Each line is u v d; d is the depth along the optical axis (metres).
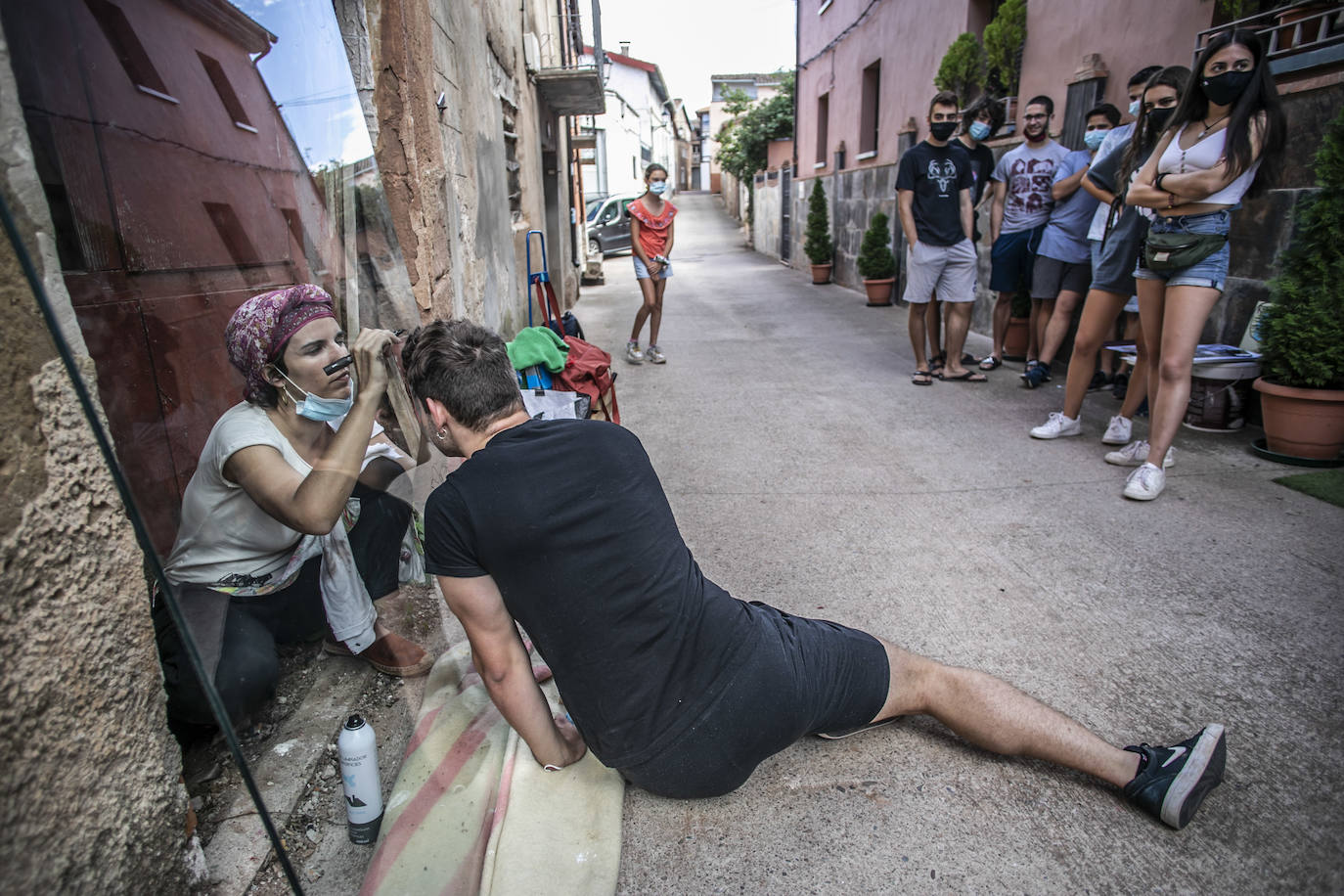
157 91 1.46
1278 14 3.98
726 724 1.56
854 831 1.73
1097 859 1.64
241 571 1.48
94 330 1.23
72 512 1.05
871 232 9.66
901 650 1.88
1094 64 5.54
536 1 7.92
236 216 1.70
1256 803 1.76
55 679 1.01
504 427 1.64
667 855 1.68
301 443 1.54
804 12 13.78
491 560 1.48
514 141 6.34
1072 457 3.98
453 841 1.61
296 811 1.61
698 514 3.40
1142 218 3.66
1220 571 2.75
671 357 6.84
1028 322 6.14
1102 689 2.16
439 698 1.89
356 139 2.29
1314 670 2.19
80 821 1.05
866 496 3.56
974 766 1.91
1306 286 3.67
